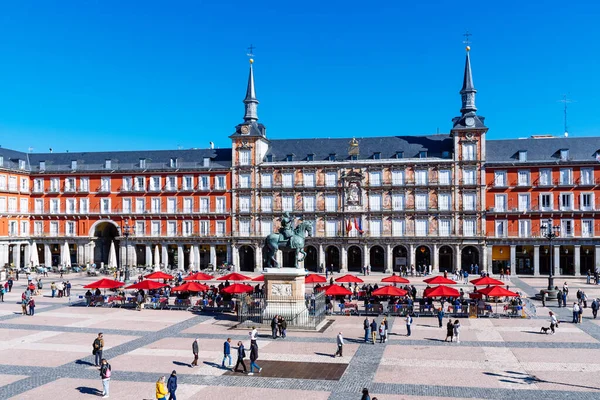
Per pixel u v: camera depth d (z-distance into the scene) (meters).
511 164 91.06
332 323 47.88
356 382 30.17
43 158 110.19
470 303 52.09
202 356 35.97
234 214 99.56
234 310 54.22
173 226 102.06
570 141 93.38
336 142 101.31
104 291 64.25
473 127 92.06
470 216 92.56
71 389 29.12
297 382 30.28
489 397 27.47
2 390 28.95
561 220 89.81
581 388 28.84
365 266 93.44
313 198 97.56
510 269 90.94
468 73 94.94
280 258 97.81
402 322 48.44
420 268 94.25
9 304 59.06
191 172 101.38
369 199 95.88
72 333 43.66
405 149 96.88
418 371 32.28
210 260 100.50
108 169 104.12
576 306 47.47
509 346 38.53
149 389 29.06
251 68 102.75
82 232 104.94
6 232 100.56
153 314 52.91
